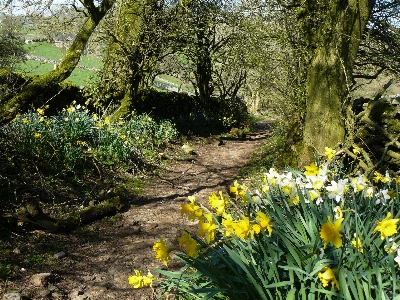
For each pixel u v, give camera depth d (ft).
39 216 16.80
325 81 22.12
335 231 6.62
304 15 23.94
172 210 21.89
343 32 21.80
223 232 8.52
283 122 43.04
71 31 37.29
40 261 14.65
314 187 9.26
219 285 7.37
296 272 7.34
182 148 39.65
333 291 7.09
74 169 23.57
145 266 15.06
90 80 37.91
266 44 34.73
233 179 29.14
